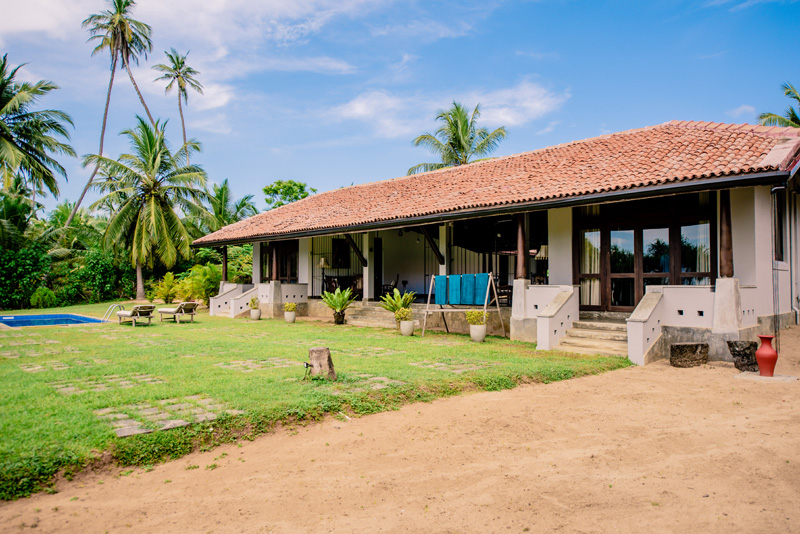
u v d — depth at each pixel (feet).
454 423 17.33
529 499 11.76
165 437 14.23
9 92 88.07
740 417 18.11
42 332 43.29
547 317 33.24
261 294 62.85
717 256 33.01
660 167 32.89
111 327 48.34
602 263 38.24
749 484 12.46
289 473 13.14
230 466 13.53
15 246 83.35
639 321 29.19
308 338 39.24
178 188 92.17
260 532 10.22
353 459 14.12
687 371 26.91
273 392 19.26
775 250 38.70
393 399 19.53
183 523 10.50
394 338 39.40
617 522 10.65
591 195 32.30
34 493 11.55
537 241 48.39
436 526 10.52
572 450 14.93
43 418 15.47
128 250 94.94
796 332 38.14
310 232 51.65
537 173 42.60
